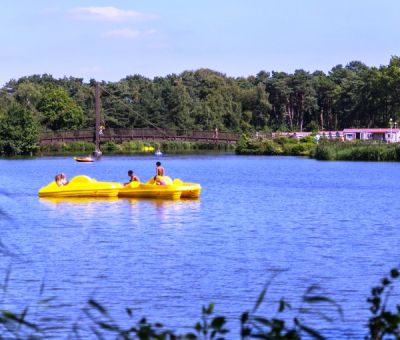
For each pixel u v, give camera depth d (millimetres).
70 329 29625
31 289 36750
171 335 13945
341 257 45375
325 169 146875
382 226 60406
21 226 60656
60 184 86812
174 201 81500
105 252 47500
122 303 34156
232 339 27953
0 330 26047
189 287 37188
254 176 128500
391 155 176500
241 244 50688
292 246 49750
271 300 34500
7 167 163750
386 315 13930
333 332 29172
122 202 80000
